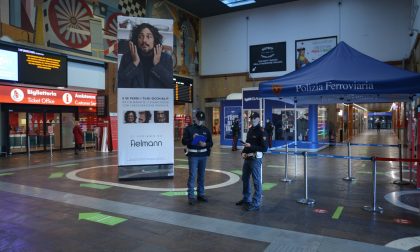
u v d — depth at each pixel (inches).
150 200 258.2
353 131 1219.2
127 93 339.0
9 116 590.9
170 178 349.4
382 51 809.5
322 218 209.9
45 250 162.6
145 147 344.2
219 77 1016.2
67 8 631.8
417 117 307.6
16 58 540.4
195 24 1015.0
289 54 911.0
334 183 324.2
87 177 363.3
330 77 254.2
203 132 252.4
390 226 193.9
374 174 228.7
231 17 994.1
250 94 685.9
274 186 310.5
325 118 742.5
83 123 728.3
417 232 183.5
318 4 873.5
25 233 186.1
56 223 203.0
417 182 297.4
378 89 231.9
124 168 339.0
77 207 238.7
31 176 370.3
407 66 783.1
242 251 159.0
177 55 930.1
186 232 185.9
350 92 239.1
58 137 685.3
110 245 168.2
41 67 577.3
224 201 254.4
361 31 829.2
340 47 293.9
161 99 346.6
